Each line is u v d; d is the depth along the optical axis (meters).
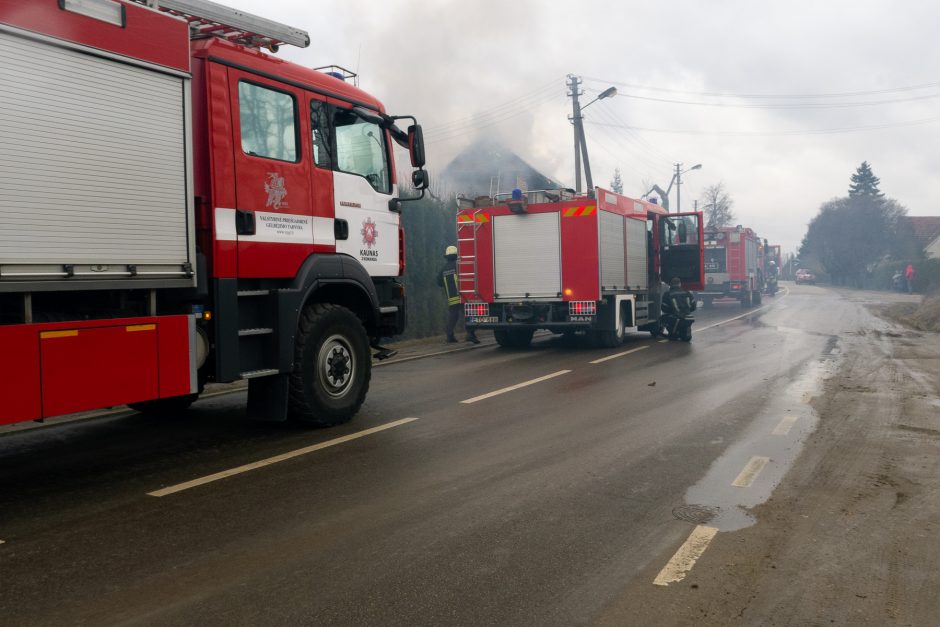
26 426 6.93
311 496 4.71
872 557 3.66
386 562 3.64
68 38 4.52
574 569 3.54
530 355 12.84
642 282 15.52
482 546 3.84
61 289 4.51
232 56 5.92
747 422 6.84
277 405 6.41
